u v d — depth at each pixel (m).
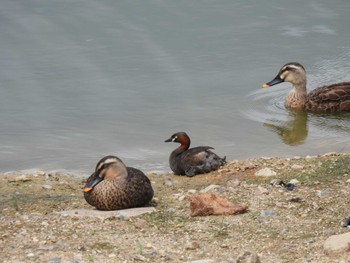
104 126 19.72
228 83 22.59
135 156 18.02
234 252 11.10
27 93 21.72
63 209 13.50
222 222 12.41
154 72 23.20
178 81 22.62
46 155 18.05
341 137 19.56
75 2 28.83
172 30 26.36
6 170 17.20
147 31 26.25
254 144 18.78
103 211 13.03
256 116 20.78
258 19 27.48
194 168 16.30
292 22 27.31
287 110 21.78
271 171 15.57
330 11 28.38
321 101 22.00
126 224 12.38
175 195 14.31
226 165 16.69
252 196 13.77
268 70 23.52
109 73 23.08
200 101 21.38
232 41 25.58
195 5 28.72
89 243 11.38
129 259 10.74
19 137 19.08
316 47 25.38
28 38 25.53
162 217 12.74
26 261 10.57
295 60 24.41
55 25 26.62
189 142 17.17
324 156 16.94
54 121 20.06
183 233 11.97
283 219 12.46
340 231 11.72
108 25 26.69
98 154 18.11
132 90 21.98
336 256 10.49
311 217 12.49
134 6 28.53
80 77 22.77
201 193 14.33
